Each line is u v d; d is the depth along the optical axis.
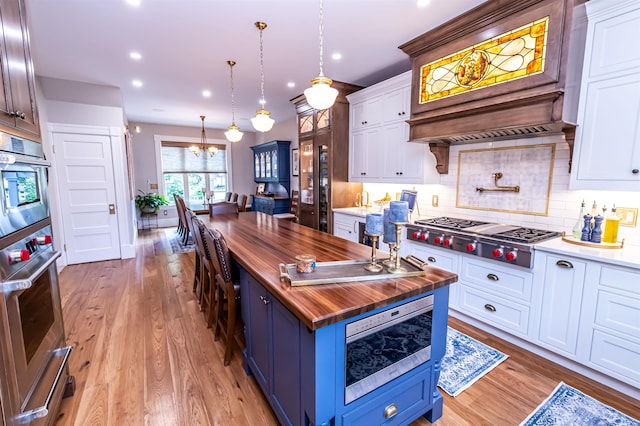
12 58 1.34
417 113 2.88
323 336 1.13
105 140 4.48
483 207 2.90
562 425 1.57
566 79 1.92
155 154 7.62
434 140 2.96
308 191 4.84
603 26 1.87
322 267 1.62
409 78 3.24
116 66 3.57
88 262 4.56
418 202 3.57
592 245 1.99
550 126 2.07
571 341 1.96
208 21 2.54
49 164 1.58
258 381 1.77
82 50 3.11
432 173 3.24
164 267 4.34
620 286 1.72
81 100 4.26
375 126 3.78
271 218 3.73
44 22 2.53
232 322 2.06
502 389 1.84
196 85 4.30
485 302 2.44
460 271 2.61
